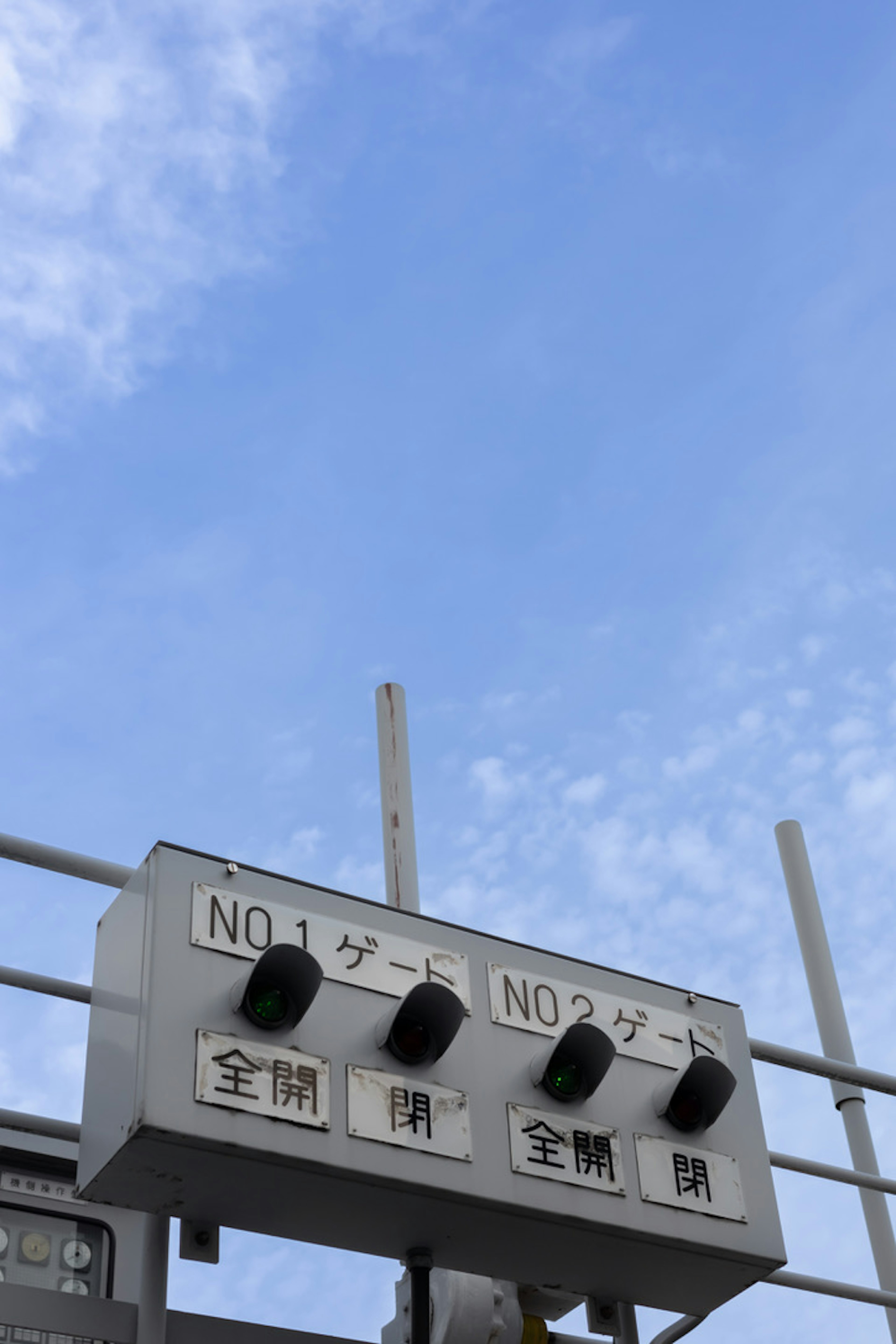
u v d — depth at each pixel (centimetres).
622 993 640
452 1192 540
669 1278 612
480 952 607
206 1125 503
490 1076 577
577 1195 569
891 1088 727
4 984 548
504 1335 614
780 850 1009
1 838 568
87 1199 527
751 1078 655
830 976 953
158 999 517
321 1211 544
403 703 805
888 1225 855
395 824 762
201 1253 541
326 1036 546
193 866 554
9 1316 520
